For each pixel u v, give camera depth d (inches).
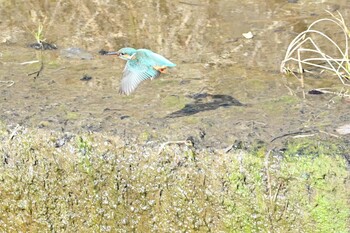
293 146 346.6
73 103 392.2
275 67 440.1
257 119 372.8
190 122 370.0
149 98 398.3
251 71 434.3
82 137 363.6
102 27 503.8
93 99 397.1
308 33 486.9
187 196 352.8
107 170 362.0
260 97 398.6
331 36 481.1
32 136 369.4
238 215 348.2
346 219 337.7
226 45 473.7
